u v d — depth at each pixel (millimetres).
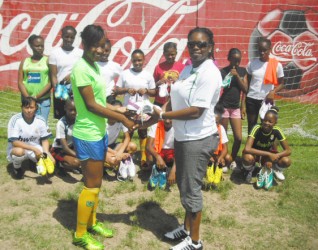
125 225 4355
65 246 3896
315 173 5883
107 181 5344
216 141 3674
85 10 9750
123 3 9734
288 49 10062
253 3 9828
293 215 4730
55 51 5637
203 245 4098
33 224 4230
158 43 9922
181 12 9797
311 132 8062
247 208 4875
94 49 3449
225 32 9891
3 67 9867
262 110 5820
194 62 3484
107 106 3990
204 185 5285
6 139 6617
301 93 10211
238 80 5645
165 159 5363
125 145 5371
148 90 5715
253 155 5402
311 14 9969
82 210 3787
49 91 5805
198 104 3412
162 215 4602
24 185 5082
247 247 4105
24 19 9734
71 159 5203
